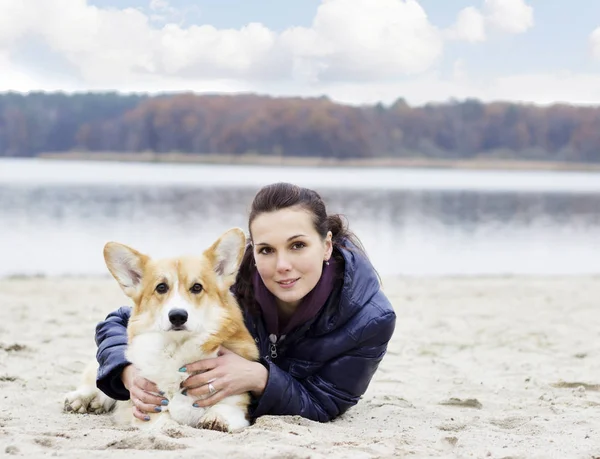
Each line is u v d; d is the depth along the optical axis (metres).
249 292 3.84
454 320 7.86
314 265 3.60
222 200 29.19
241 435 3.21
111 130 73.12
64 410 4.11
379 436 3.45
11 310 8.14
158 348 3.56
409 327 7.42
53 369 5.18
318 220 3.64
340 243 3.90
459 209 28.22
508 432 3.69
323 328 3.74
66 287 10.45
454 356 6.04
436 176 67.00
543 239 19.53
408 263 15.07
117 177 47.81
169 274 3.60
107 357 3.80
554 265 15.12
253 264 3.87
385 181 51.28
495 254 16.61
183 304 3.49
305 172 65.25
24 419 3.82
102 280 11.55
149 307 3.63
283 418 3.64
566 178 68.38
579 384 4.88
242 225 20.16
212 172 60.88
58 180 41.62
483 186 48.28
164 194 31.94
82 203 26.39
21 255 14.88
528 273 13.96
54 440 3.12
